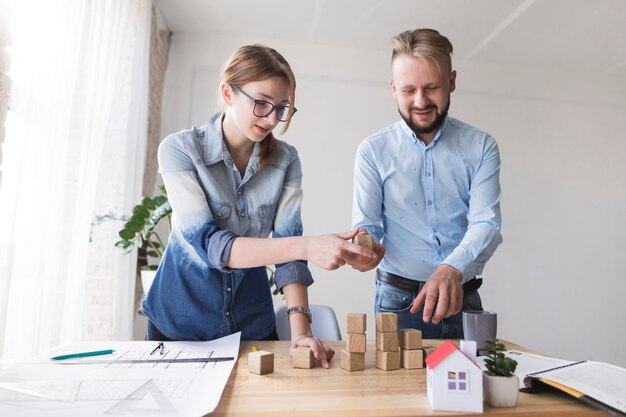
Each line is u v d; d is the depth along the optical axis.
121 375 0.71
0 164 1.25
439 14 2.77
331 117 3.21
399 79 1.28
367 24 2.92
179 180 0.99
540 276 3.36
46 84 1.45
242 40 3.12
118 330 2.08
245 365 0.81
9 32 1.26
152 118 2.74
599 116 3.58
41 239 1.40
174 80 3.03
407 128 1.40
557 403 0.64
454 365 0.60
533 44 3.09
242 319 1.10
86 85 1.66
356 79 3.21
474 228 1.21
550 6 2.63
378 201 1.41
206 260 0.94
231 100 1.02
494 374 0.65
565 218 3.45
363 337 0.80
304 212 3.10
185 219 0.98
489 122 3.43
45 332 1.47
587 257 3.44
